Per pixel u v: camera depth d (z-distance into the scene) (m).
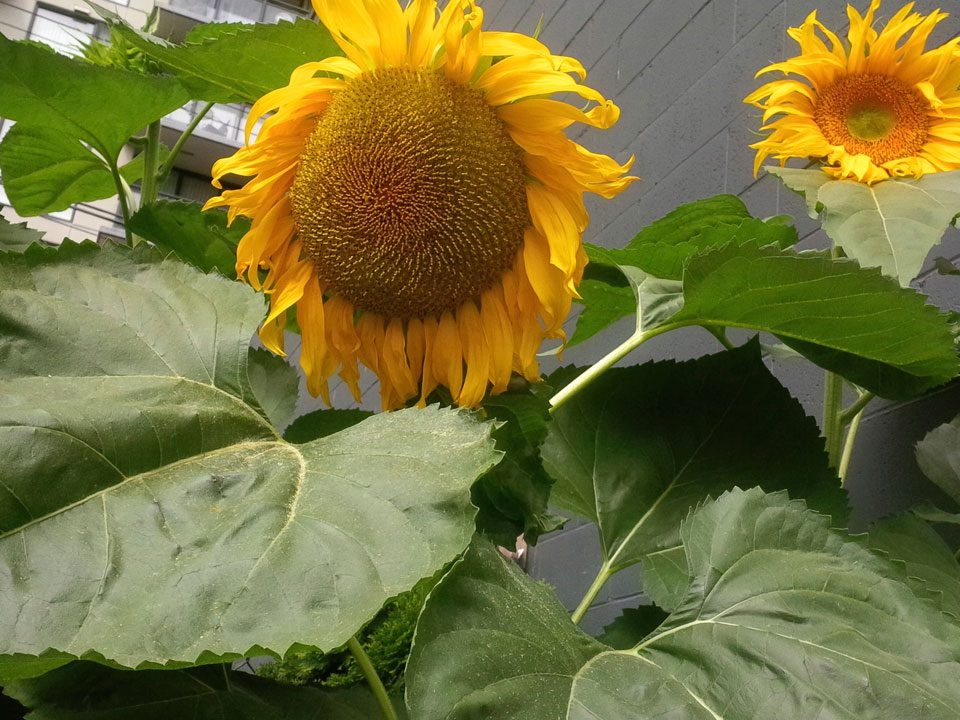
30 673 0.30
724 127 1.21
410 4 0.51
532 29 1.82
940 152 0.72
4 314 0.43
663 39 1.40
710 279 0.55
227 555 0.33
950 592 0.60
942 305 0.86
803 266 0.52
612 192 0.51
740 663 0.38
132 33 0.61
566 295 0.51
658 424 0.65
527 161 0.51
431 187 0.49
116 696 0.40
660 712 0.34
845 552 0.44
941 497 0.80
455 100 0.50
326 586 0.31
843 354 0.62
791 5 1.13
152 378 0.44
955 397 0.82
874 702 0.36
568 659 0.36
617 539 0.61
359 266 0.52
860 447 0.91
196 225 0.71
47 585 0.32
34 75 0.68
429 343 0.54
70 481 0.36
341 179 0.50
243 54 0.61
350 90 0.51
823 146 0.72
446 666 0.32
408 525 0.34
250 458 0.41
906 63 0.76
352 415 0.67
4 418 0.37
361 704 0.46
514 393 0.53
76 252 0.47
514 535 0.53
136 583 0.32
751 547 0.44
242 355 0.46
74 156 0.81
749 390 0.65
